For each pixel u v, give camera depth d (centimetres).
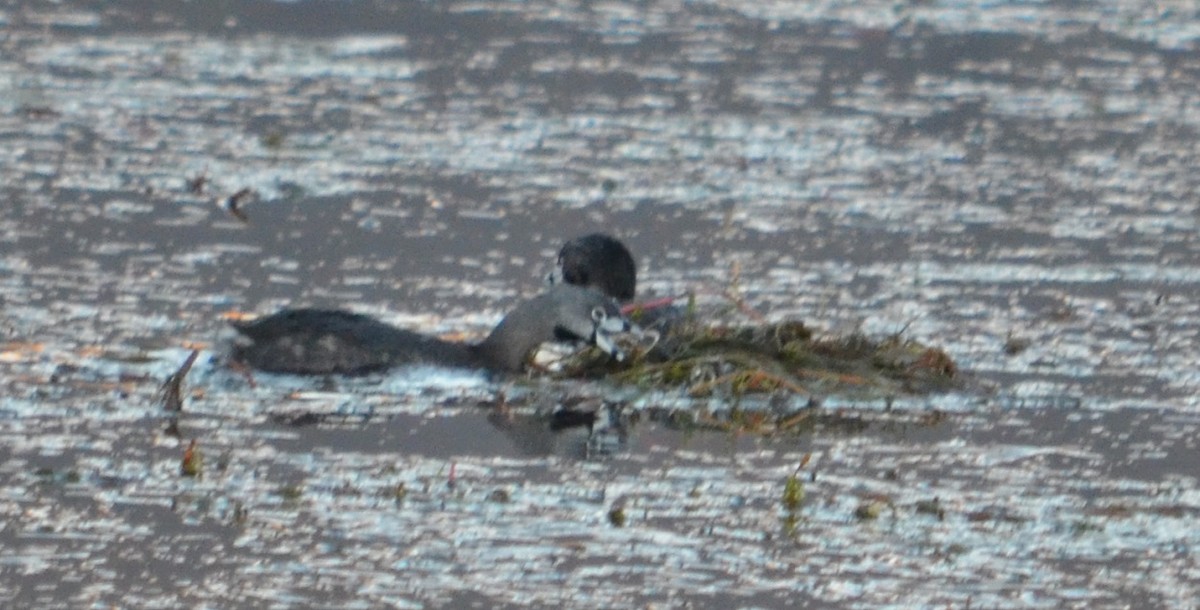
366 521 1147
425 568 1080
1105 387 1447
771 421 1370
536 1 3092
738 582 1074
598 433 1335
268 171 2045
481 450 1288
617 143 2222
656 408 1397
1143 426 1359
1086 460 1287
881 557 1115
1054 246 1852
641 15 3003
